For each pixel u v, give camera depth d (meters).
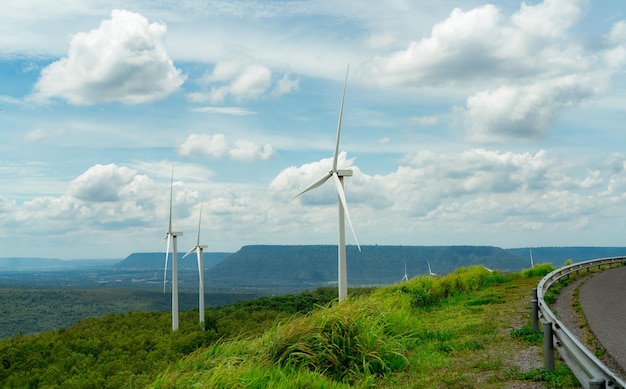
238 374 10.45
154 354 30.56
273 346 12.52
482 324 16.55
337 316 13.39
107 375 24.70
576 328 14.75
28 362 29.95
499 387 10.04
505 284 27.25
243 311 63.06
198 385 10.15
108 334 43.03
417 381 11.20
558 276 24.38
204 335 36.94
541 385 9.86
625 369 10.52
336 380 11.78
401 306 19.22
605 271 30.78
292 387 10.29
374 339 13.32
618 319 15.45
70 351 32.34
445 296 23.70
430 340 15.09
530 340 13.69
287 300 70.88
